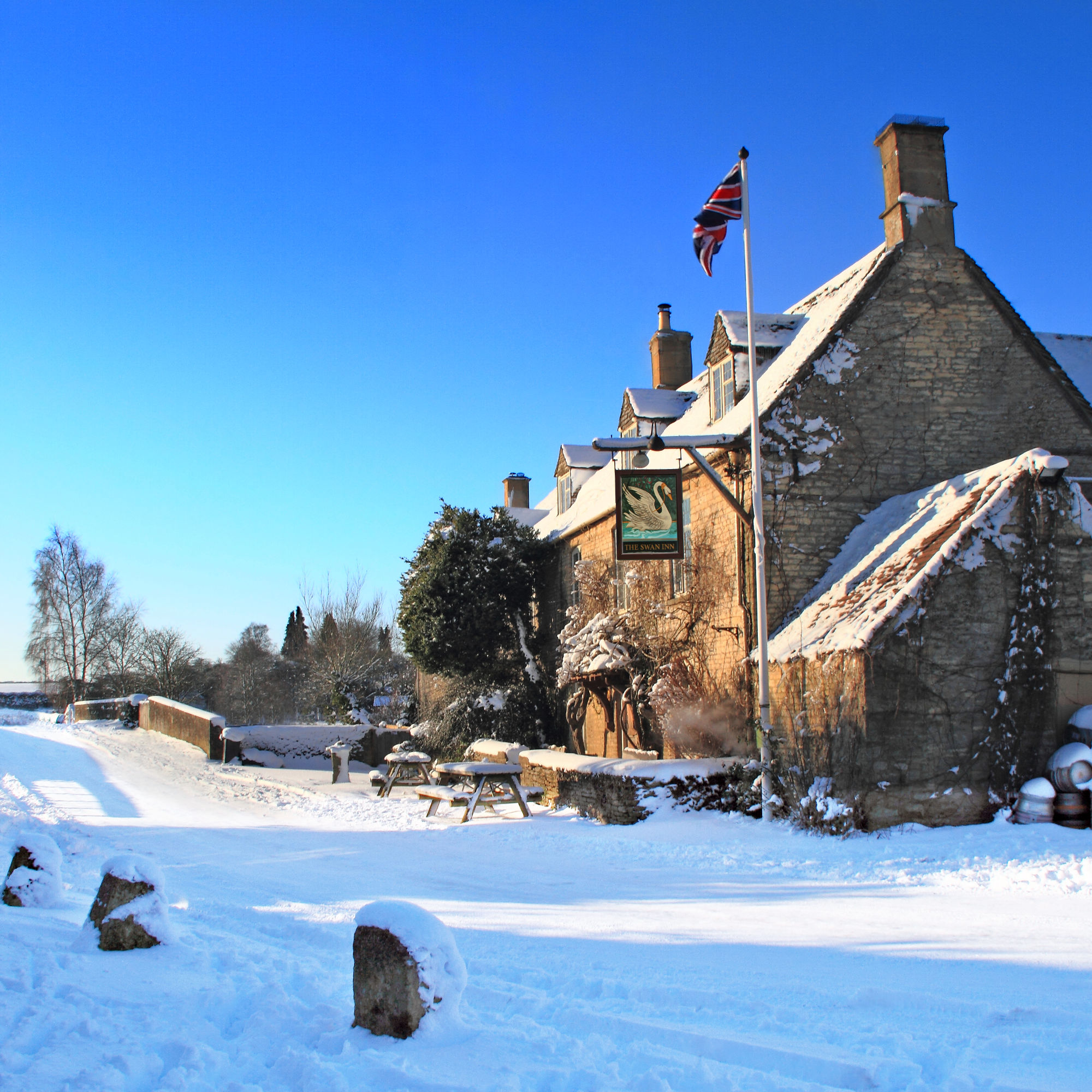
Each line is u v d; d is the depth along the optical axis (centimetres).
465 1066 443
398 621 2838
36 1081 409
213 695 5788
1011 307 1761
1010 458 1727
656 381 2648
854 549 1595
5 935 699
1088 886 912
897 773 1241
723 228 1485
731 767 1515
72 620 5900
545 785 1927
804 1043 475
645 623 1912
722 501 1747
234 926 809
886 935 732
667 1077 423
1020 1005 531
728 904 895
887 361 1711
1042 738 1276
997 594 1290
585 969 642
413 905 511
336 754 2544
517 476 3888
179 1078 418
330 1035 488
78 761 2981
